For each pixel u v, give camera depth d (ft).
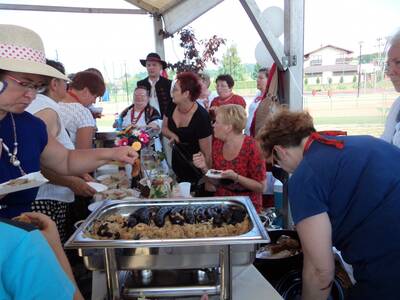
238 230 4.03
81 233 3.89
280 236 5.70
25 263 1.90
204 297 3.76
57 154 4.95
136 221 4.37
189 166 9.46
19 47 3.33
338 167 3.73
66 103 8.41
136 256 3.60
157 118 12.48
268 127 4.33
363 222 3.76
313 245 3.62
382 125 8.05
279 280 4.98
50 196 6.11
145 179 6.95
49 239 2.76
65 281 2.06
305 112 4.36
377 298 3.88
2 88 3.32
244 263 3.67
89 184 6.42
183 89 9.38
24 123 4.22
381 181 3.68
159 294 3.88
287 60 8.81
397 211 3.66
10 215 4.03
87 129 8.61
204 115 9.70
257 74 13.91
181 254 3.57
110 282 3.65
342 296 4.89
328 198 3.73
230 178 7.00
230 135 7.37
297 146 4.13
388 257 3.74
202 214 4.48
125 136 7.75
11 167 4.03
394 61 5.38
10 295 1.92
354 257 3.94
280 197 10.25
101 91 9.17
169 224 4.34
